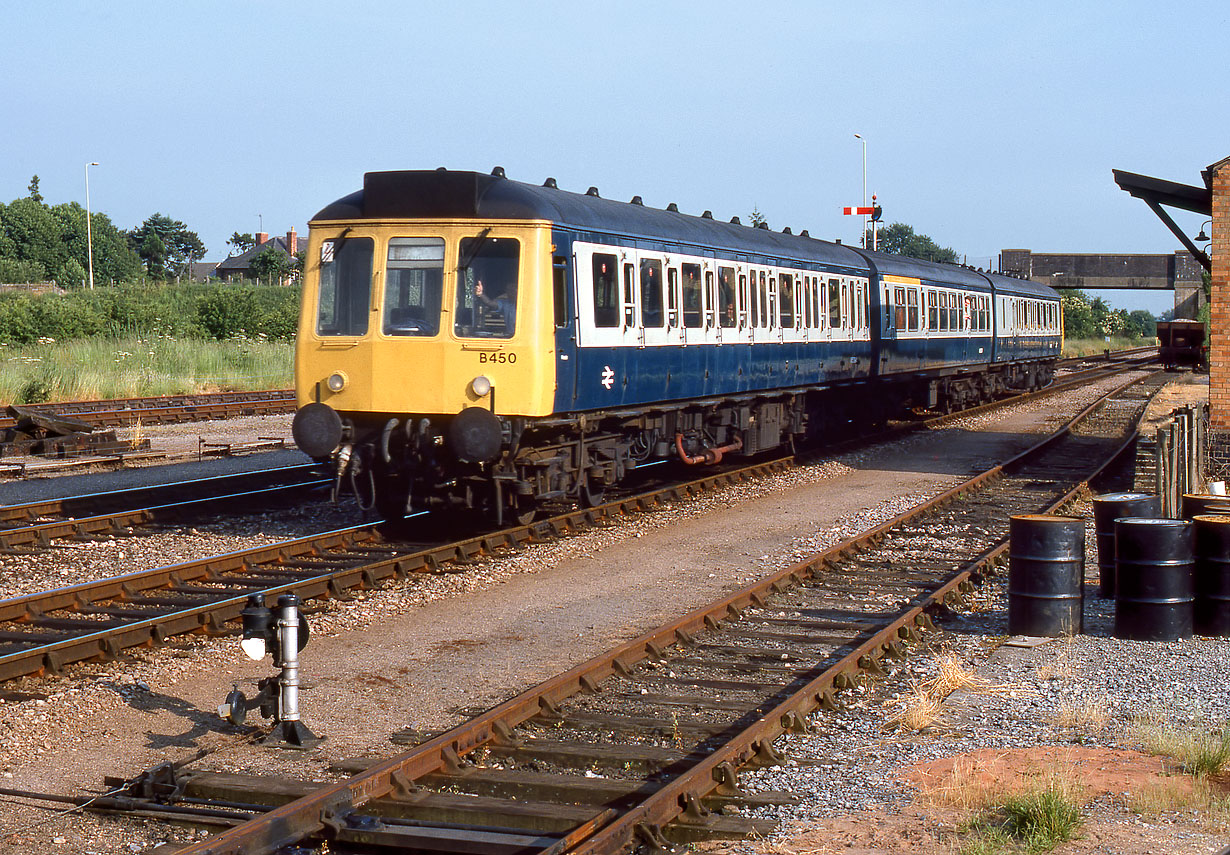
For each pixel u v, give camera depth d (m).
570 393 13.63
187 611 9.70
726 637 9.91
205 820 6.16
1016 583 10.06
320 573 11.84
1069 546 9.96
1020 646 9.62
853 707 8.08
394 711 7.98
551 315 13.16
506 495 13.87
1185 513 11.92
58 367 30.59
